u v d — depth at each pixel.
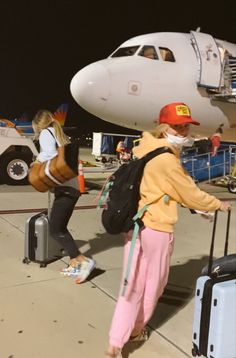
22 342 2.98
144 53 8.93
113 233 2.78
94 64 8.69
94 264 4.13
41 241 4.34
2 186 9.63
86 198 8.53
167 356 2.89
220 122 9.77
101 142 15.45
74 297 3.74
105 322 3.32
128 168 2.74
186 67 9.01
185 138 2.75
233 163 11.04
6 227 5.97
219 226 6.67
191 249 5.33
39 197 8.35
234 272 2.97
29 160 9.80
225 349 2.52
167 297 3.85
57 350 2.90
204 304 2.58
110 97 8.37
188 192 2.65
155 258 2.73
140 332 3.00
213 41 9.46
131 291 2.74
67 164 3.52
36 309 3.49
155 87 8.69
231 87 9.38
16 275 4.19
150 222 2.68
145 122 8.95
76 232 5.82
